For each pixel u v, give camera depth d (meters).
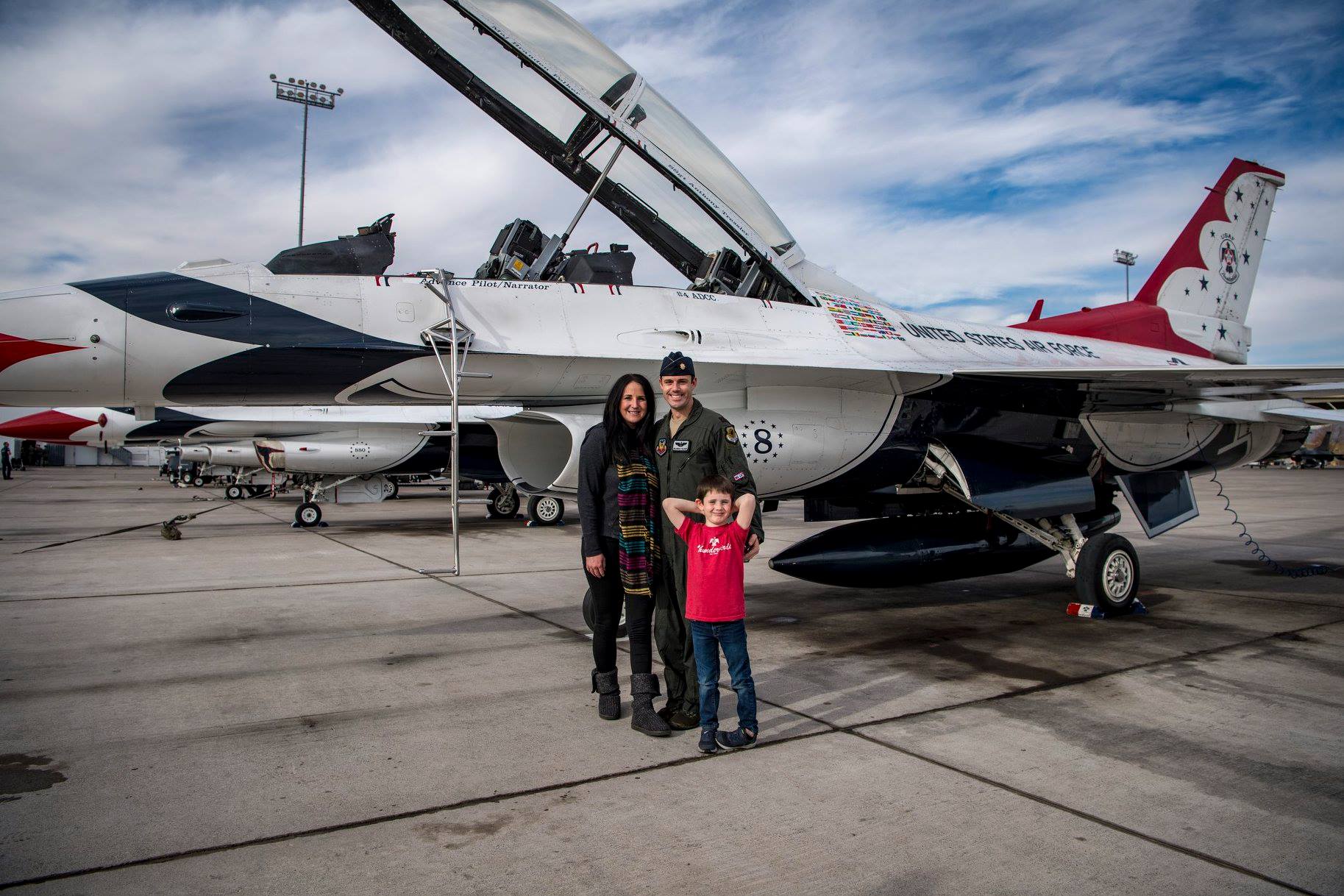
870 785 2.78
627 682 4.09
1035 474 6.05
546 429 6.74
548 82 5.44
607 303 5.84
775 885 2.12
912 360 6.31
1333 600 6.64
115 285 4.93
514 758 3.01
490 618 5.64
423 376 5.58
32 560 8.73
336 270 5.43
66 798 2.63
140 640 4.90
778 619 5.71
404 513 16.55
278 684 3.97
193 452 17.59
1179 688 4.01
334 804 2.60
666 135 5.81
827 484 6.05
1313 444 53.91
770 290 6.59
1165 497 7.46
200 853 2.26
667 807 2.59
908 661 4.52
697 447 3.31
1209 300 9.75
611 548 3.46
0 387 4.78
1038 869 2.22
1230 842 2.39
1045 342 8.03
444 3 5.07
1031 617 5.85
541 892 2.07
